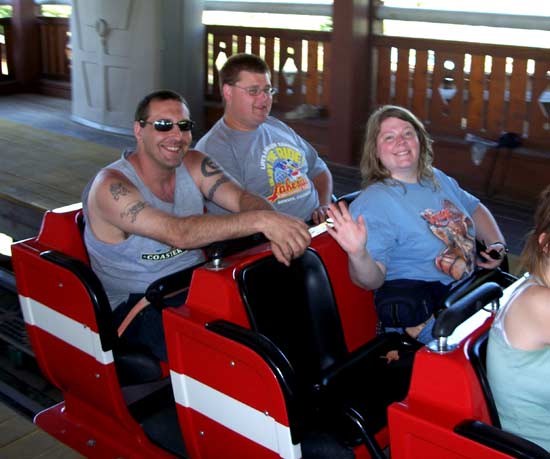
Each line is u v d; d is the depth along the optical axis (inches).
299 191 116.7
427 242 93.5
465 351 65.9
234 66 110.4
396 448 65.9
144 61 250.8
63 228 101.7
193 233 88.0
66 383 104.8
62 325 99.4
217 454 84.6
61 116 289.0
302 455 80.7
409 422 63.9
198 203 102.0
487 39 207.0
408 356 90.4
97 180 95.0
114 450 101.7
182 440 98.0
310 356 87.6
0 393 126.6
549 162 183.9
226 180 102.3
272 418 75.3
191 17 256.1
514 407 63.1
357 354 83.9
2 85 332.5
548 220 61.1
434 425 62.2
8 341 140.9
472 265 96.0
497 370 63.8
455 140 202.1
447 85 203.0
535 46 184.5
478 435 59.9
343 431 81.2
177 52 255.6
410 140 93.9
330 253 93.1
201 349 80.4
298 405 73.5
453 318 66.1
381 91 218.2
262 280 83.7
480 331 69.9
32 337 106.2
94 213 96.1
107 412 101.1
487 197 192.5
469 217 98.9
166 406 104.0
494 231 104.1
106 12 255.3
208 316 81.0
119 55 255.9
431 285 92.7
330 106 220.7
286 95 244.4
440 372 64.2
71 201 173.5
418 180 96.3
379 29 216.1
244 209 99.4
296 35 235.5
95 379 97.3
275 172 113.7
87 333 95.3
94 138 252.8
